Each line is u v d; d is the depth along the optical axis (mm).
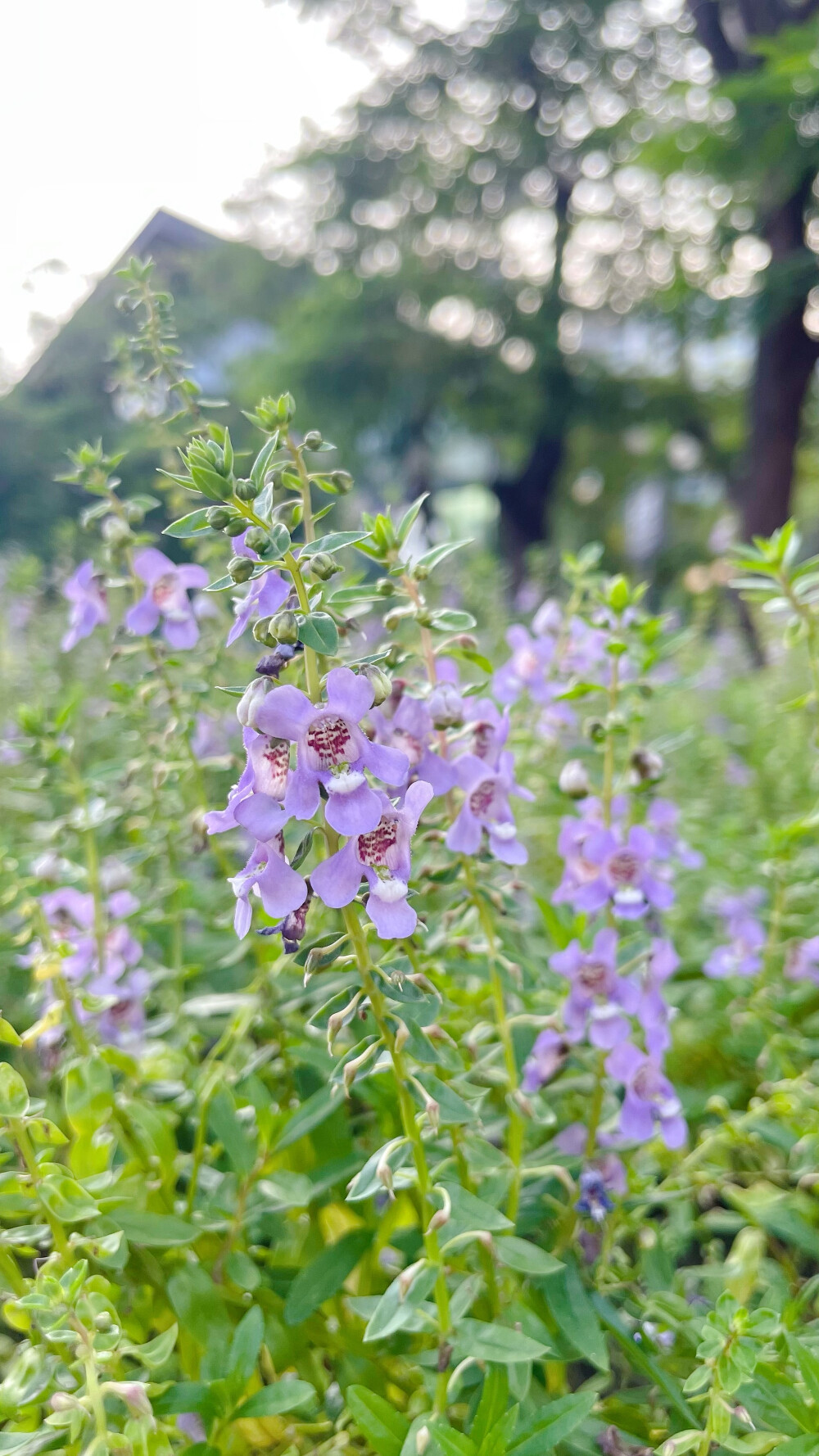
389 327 2359
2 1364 258
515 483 2764
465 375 2486
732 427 2795
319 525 800
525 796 249
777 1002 341
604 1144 279
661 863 326
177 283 2127
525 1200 263
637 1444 235
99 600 315
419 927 198
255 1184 256
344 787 194
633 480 3016
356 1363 244
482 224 2695
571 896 280
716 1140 283
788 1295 259
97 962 306
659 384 2641
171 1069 308
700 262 2025
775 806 522
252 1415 220
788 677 672
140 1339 250
